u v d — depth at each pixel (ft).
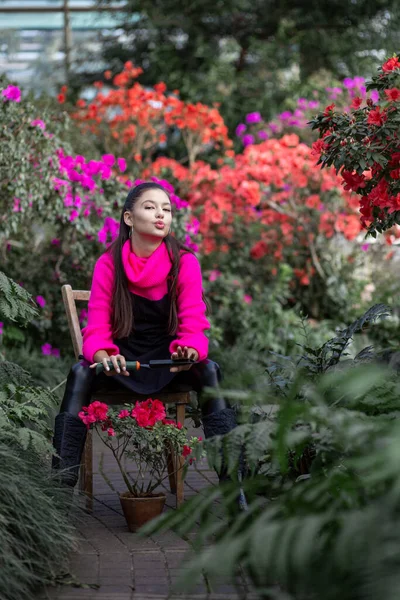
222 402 12.22
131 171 31.60
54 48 55.72
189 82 45.42
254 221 30.35
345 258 30.94
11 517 9.11
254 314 28.53
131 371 12.60
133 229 13.03
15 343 23.97
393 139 12.98
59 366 23.04
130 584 9.41
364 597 5.99
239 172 29.25
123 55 48.08
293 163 28.99
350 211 29.84
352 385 6.81
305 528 6.10
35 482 10.50
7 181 20.44
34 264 25.38
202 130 32.42
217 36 48.06
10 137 20.11
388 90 12.98
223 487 7.57
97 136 32.50
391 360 12.25
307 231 29.86
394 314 27.78
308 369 12.40
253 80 45.39
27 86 51.49
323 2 46.24
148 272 12.73
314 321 30.48
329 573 6.34
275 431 8.23
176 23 46.32
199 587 9.18
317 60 45.91
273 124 33.83
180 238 24.47
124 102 31.91
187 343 12.38
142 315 12.89
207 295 29.04
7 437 11.16
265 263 30.50
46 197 22.13
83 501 12.30
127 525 11.96
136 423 11.84
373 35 45.50
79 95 48.39
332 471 8.57
